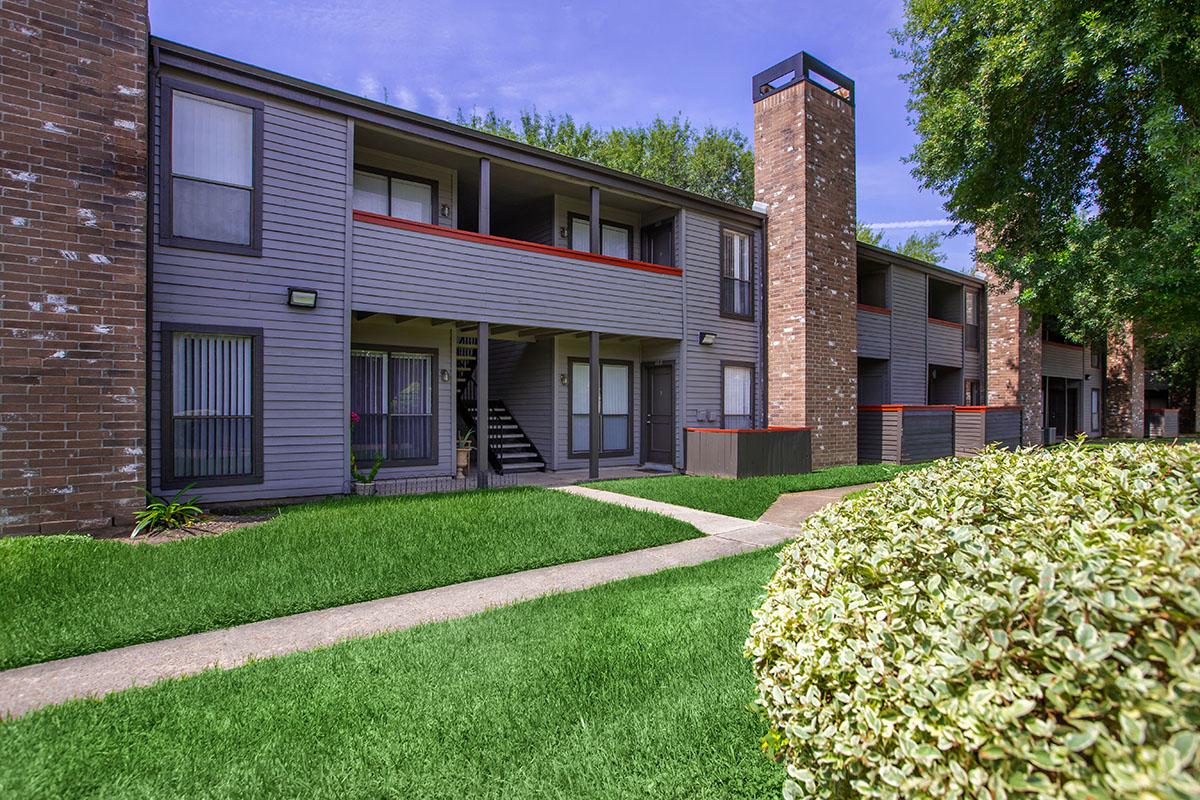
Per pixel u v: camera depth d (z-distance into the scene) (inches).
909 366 682.2
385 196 391.5
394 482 364.8
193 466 286.4
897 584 72.4
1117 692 46.6
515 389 523.8
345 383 326.6
